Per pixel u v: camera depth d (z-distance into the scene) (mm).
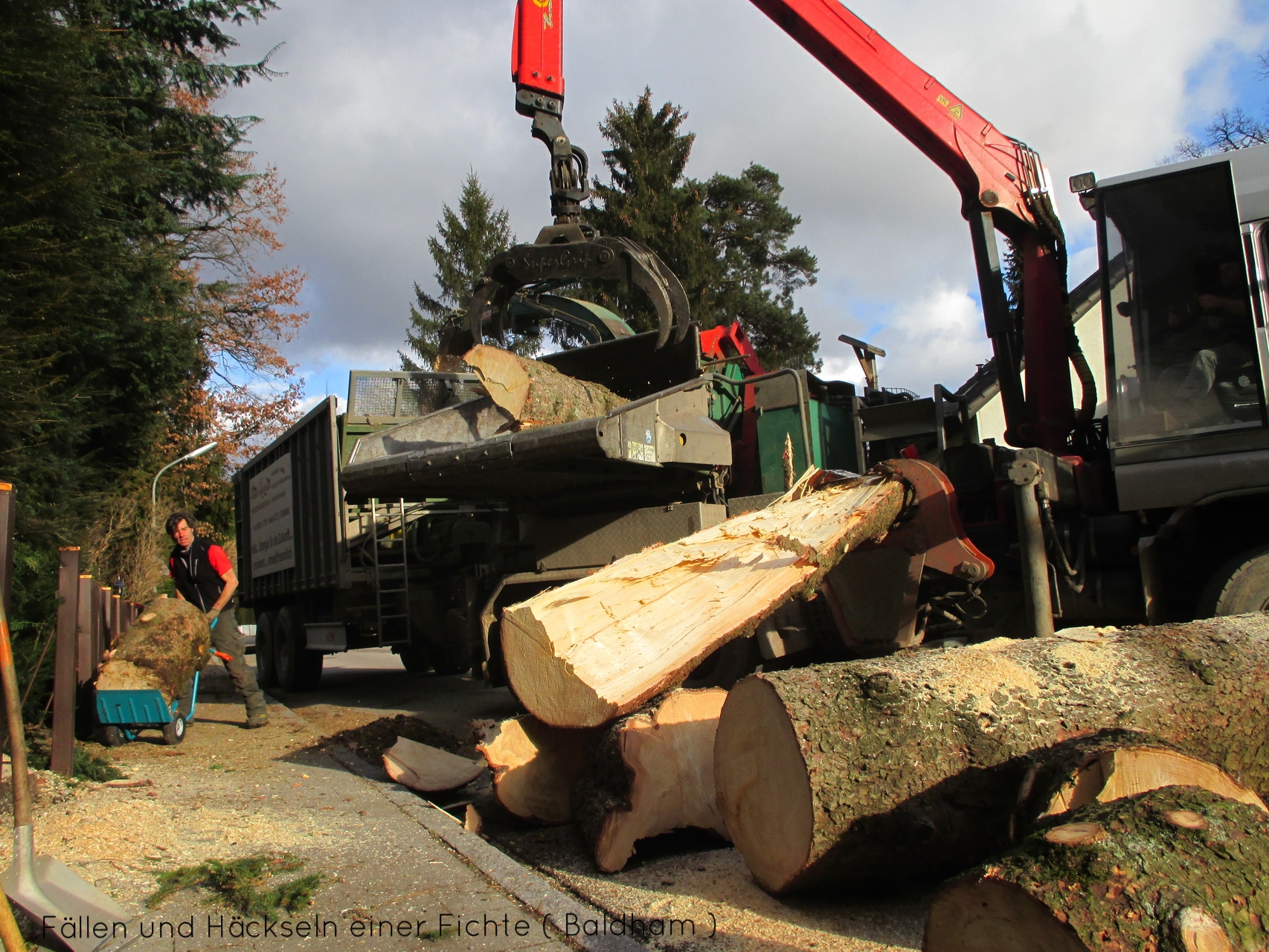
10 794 4328
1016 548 6047
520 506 7836
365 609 10125
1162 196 5684
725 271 35250
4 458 7098
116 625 8523
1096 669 3422
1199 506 5285
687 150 34375
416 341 39562
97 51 7629
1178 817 2141
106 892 3230
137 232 14258
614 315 8930
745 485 7266
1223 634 3729
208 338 25891
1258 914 1952
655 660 4191
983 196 7000
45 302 6969
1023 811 2773
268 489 13281
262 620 13023
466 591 8156
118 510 16094
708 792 4078
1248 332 5363
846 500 5090
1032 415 6949
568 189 7387
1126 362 5676
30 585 6445
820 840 3047
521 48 7344
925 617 5703
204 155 18547
